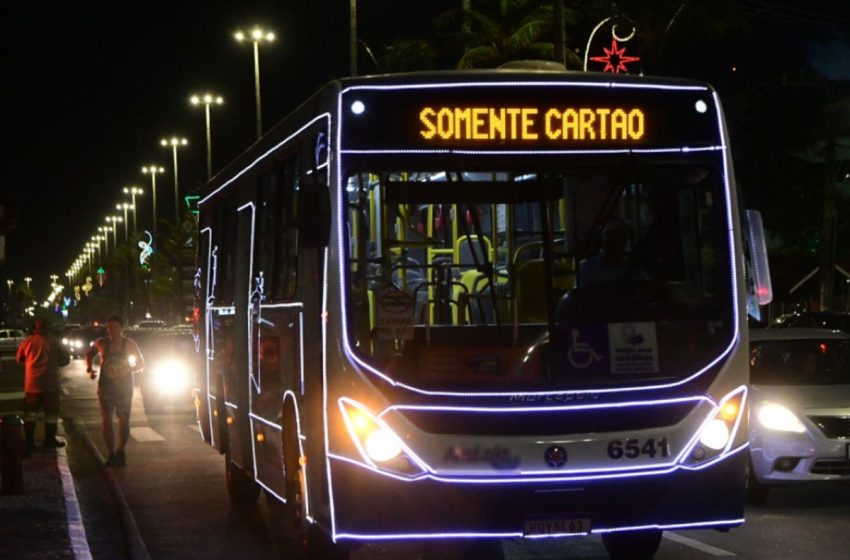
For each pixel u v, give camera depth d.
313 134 10.25
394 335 9.34
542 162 9.69
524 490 9.15
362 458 9.14
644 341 9.50
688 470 9.41
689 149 9.85
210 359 16.17
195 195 40.44
